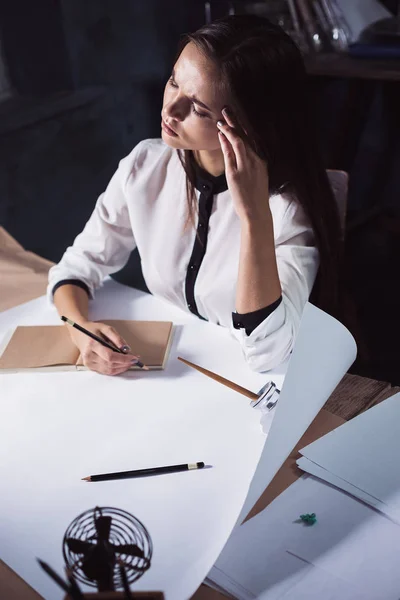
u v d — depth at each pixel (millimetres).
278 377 1230
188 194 1525
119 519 923
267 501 941
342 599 792
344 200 1658
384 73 2762
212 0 3336
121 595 805
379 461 992
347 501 931
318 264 1499
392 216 3590
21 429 1108
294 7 3027
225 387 1191
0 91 3432
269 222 1310
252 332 1236
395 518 896
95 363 1234
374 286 3156
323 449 1021
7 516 939
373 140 3801
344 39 3043
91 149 3785
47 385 1219
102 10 3580
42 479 1002
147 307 1483
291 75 1302
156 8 3842
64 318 1278
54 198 3607
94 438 1081
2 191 3414
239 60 1236
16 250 1738
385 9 3117
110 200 1661
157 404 1156
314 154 1399
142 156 1626
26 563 861
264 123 1294
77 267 1567
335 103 3678
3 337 1383
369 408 1112
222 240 1522
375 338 2775
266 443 909
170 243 1595
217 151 1426
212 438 1069
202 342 1339
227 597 807
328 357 1086
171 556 860
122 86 3859
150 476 998
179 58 1281
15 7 3238
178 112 1301
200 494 961
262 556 856
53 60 3482
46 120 3473
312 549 861
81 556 866
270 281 1276
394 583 806
